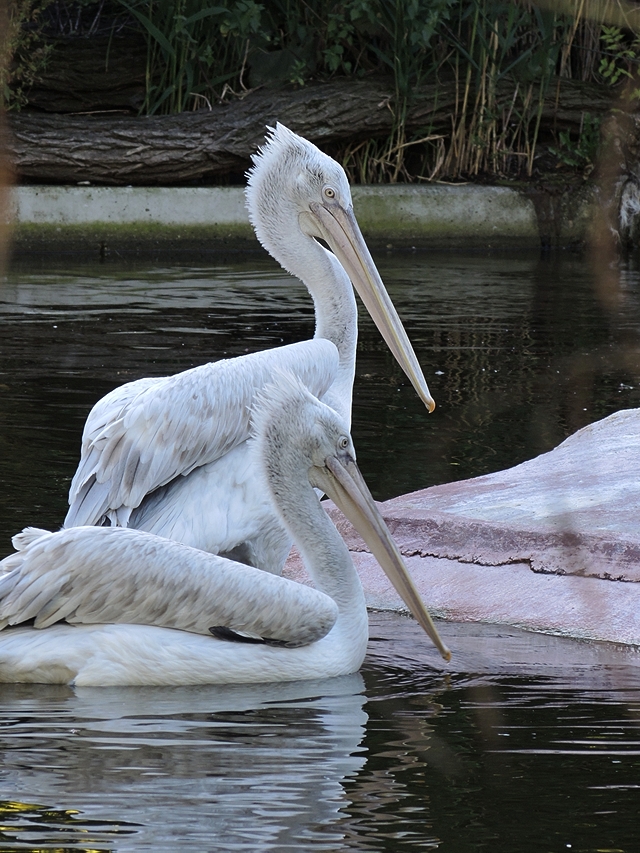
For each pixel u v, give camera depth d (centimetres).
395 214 3300
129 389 957
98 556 778
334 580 838
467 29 3503
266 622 797
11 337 1995
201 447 927
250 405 941
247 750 654
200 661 782
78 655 778
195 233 3189
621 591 939
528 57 3431
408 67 3416
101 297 2417
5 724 693
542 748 660
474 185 3428
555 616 935
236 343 1961
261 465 841
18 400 1576
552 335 2083
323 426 839
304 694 765
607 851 532
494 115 3475
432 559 1045
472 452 1389
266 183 1116
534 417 1552
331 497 848
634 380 1788
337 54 3466
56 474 1252
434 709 734
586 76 3591
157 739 668
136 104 3450
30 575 777
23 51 3144
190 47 3394
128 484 908
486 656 858
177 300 2397
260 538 938
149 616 789
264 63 3481
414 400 1655
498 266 2997
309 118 3359
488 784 606
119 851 525
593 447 1262
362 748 658
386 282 2669
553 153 3503
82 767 622
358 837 539
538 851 529
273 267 2955
